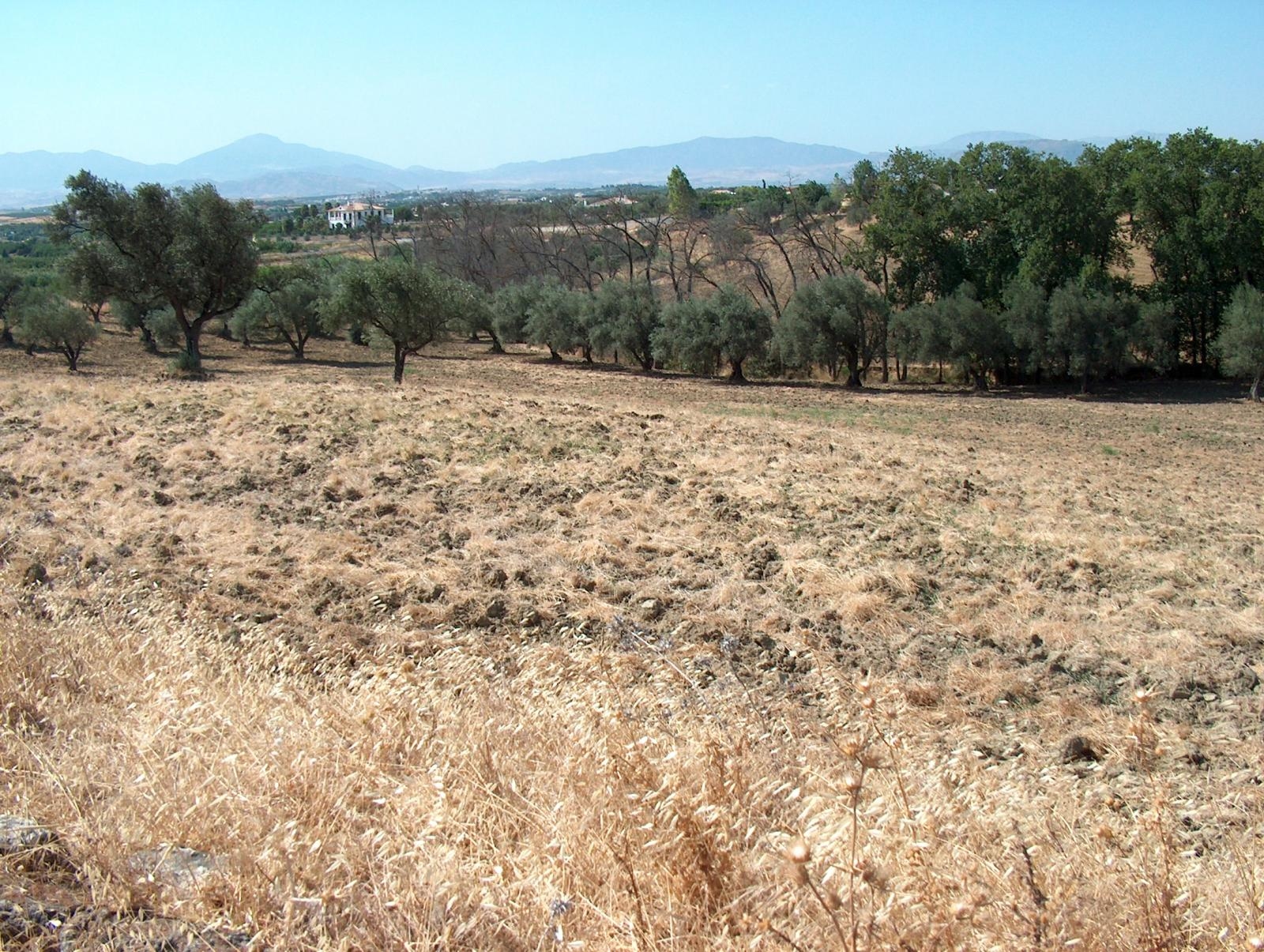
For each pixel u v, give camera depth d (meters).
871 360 54.31
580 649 7.46
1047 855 3.81
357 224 167.75
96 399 19.05
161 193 42.50
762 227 68.31
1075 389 50.31
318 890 3.17
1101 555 11.57
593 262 99.75
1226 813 5.54
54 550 9.72
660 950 2.88
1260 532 14.31
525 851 3.46
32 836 3.31
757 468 15.63
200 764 4.08
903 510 13.55
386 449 15.33
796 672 8.01
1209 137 51.66
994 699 7.66
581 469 14.85
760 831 3.64
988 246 55.62
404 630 8.43
